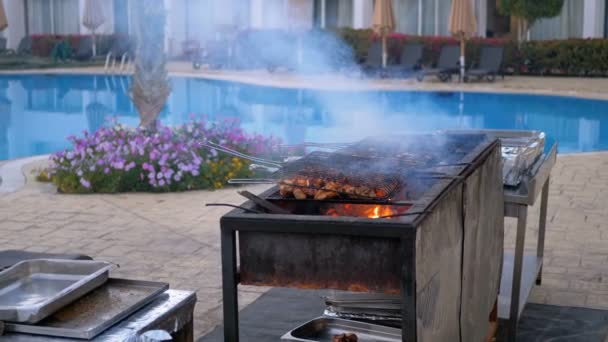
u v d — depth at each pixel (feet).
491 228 12.10
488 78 56.24
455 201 9.82
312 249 8.75
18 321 8.49
